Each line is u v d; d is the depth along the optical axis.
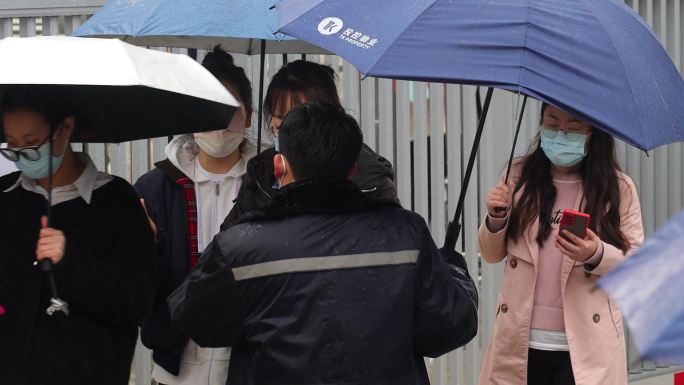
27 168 5.75
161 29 7.19
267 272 5.58
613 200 7.40
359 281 5.59
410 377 5.77
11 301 5.93
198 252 7.30
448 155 11.11
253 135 9.37
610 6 6.25
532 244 7.54
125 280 6.03
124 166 9.79
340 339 5.52
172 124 6.33
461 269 6.46
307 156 5.68
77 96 6.07
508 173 7.43
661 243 2.56
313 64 7.29
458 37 5.68
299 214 5.71
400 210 5.93
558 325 7.46
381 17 5.91
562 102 5.52
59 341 5.95
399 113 10.84
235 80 7.38
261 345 5.61
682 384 11.75
